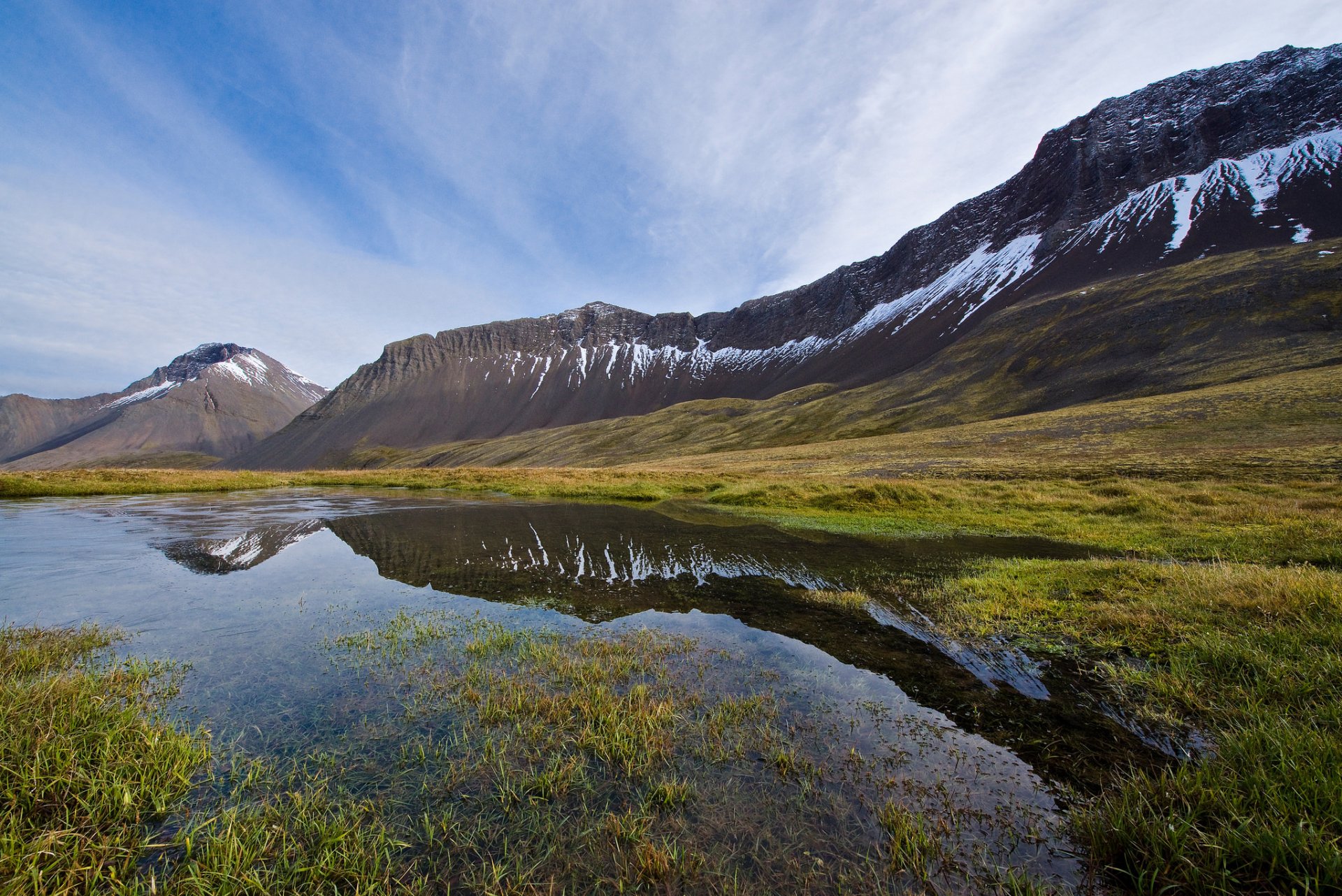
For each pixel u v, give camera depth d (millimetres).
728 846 4855
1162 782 5113
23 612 11648
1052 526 22344
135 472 45750
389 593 13703
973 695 7797
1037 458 44625
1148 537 18812
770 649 9727
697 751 6363
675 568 16375
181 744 6035
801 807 5367
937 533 22219
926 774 5887
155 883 4254
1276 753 5277
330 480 53781
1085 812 5078
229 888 4230
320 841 4812
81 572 15359
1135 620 9859
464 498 38906
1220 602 9969
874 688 8078
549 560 17656
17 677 7859
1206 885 4098
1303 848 4074
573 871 4570
